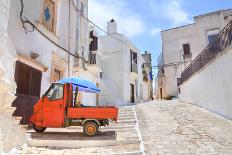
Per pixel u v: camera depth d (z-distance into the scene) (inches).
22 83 335.3
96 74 765.3
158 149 245.4
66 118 298.8
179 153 231.8
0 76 200.1
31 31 373.4
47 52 427.2
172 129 342.0
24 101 337.1
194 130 331.0
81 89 357.1
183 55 1006.4
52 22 468.1
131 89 1061.8
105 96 930.7
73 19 577.0
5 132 200.4
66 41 524.4
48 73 427.5
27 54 358.9
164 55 1047.0
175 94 992.2
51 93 309.7
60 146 253.6
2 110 205.2
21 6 345.4
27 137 259.8
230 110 396.8
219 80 446.0
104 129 354.9
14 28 325.1
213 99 480.4
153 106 633.6
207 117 428.8
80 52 612.4
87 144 256.1
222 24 897.5
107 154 227.1
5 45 219.1
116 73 946.7
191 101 656.4
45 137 280.8
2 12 211.9
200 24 938.1
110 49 979.3
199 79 578.2
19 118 244.4
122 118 454.3
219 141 273.0
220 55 434.3
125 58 983.6
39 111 304.2
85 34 667.4
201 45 918.4
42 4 418.0
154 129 344.5
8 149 204.1
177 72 1004.6
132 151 238.4
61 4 502.9
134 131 334.0
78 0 618.8
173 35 1047.6
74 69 566.9
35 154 223.9
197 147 251.6
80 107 299.7
